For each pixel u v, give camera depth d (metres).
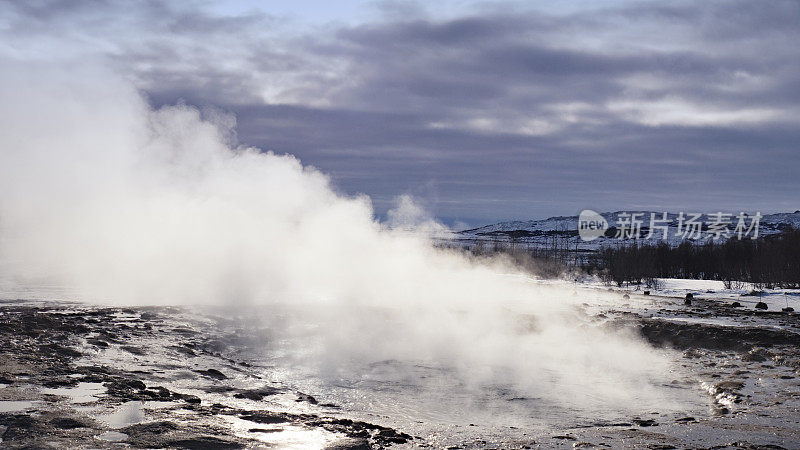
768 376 15.70
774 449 9.48
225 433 9.23
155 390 11.61
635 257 68.19
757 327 22.80
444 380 15.30
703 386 14.91
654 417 11.97
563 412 12.36
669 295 43.91
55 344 15.12
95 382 11.75
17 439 8.12
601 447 9.52
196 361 15.55
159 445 8.36
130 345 16.48
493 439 10.06
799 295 41.88
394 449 9.23
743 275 65.31
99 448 8.04
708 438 10.15
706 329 22.22
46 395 10.47
